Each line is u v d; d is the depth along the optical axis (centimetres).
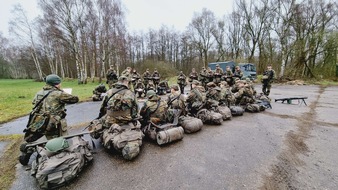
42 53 3416
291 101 841
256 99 702
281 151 321
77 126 474
